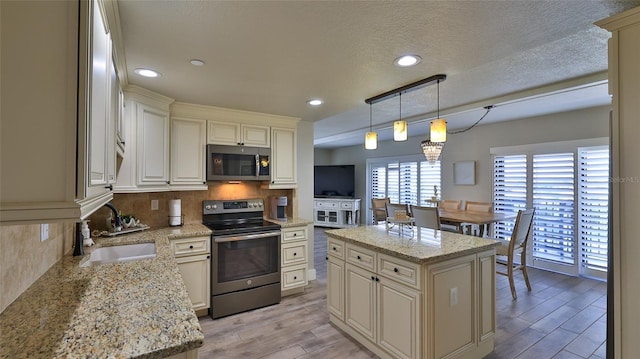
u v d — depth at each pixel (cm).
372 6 151
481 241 240
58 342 96
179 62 215
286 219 380
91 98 88
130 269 175
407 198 708
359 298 249
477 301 225
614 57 157
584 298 348
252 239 321
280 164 380
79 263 185
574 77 294
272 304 334
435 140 288
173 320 112
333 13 156
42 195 79
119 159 244
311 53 204
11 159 77
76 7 83
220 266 304
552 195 454
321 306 330
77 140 82
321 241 663
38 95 79
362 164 823
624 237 156
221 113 342
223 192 367
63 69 81
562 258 444
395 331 214
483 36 182
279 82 258
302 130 421
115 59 166
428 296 195
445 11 155
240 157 348
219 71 232
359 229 298
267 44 190
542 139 463
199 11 153
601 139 405
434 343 198
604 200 408
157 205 327
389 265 219
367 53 204
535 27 172
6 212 77
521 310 316
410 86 269
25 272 138
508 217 419
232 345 252
